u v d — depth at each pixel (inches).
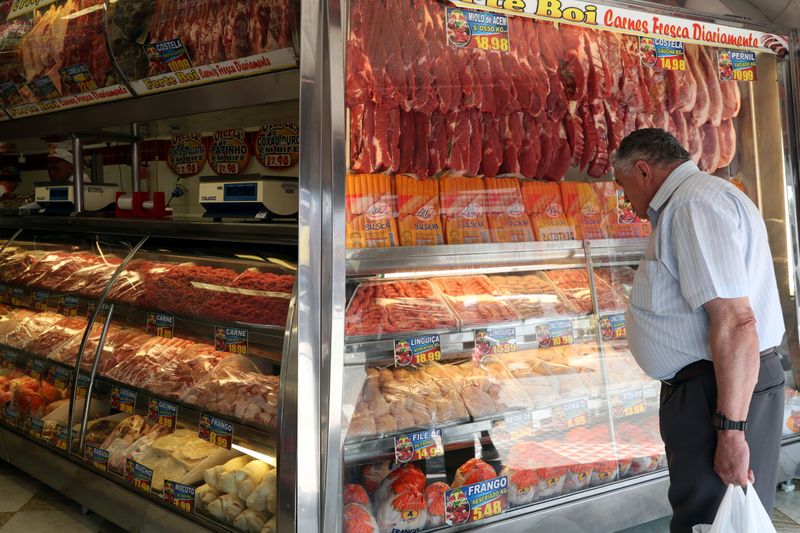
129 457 117.5
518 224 121.6
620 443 121.4
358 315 103.1
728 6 136.3
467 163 118.0
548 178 127.4
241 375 106.2
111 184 166.4
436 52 112.3
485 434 110.1
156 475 112.6
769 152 145.4
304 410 94.9
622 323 126.4
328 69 94.0
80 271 141.3
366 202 108.0
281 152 145.6
